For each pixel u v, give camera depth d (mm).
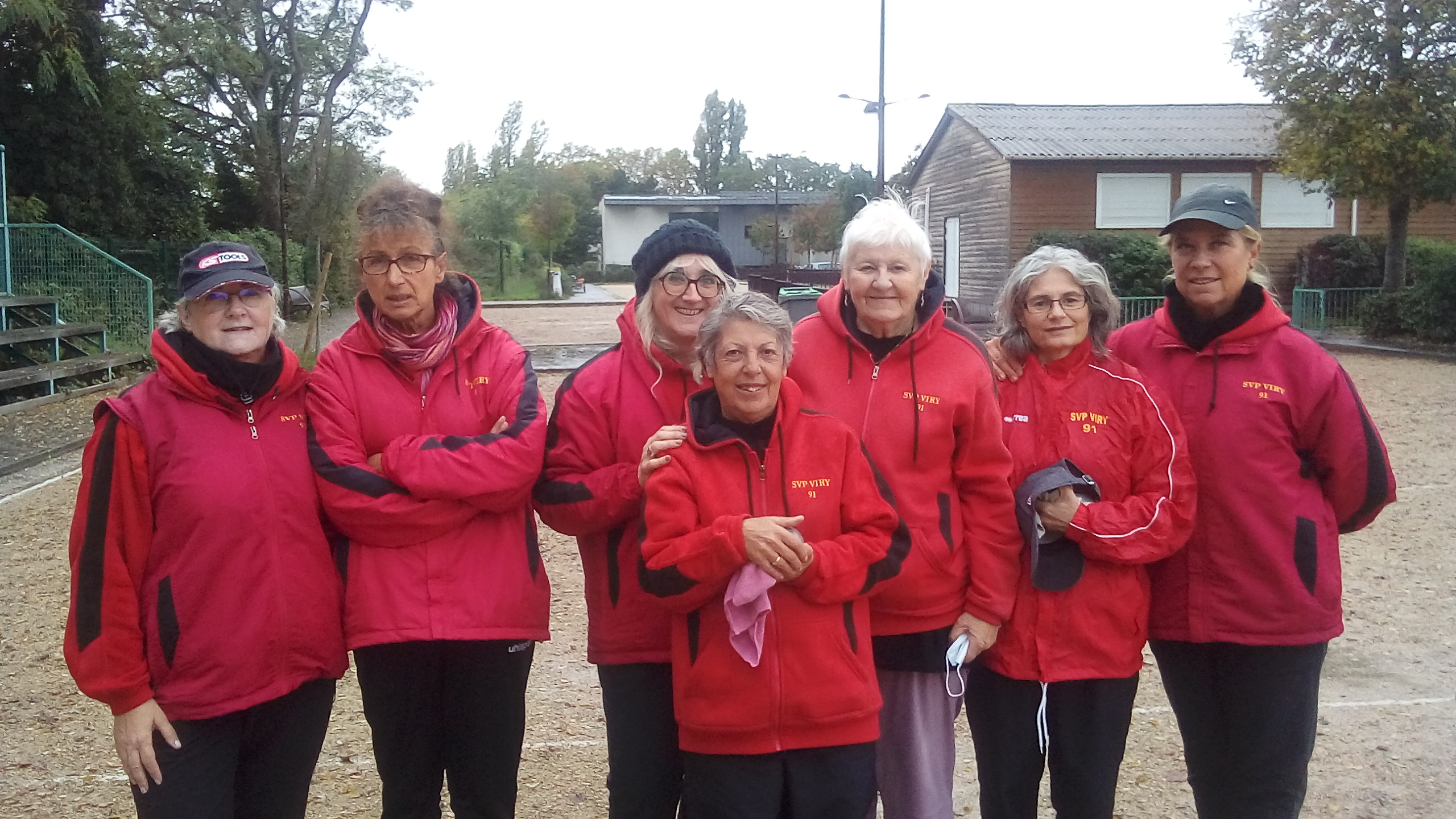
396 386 3061
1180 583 3213
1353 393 3109
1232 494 3111
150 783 2711
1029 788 3221
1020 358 3277
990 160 28609
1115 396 3182
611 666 3115
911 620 3098
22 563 7266
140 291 17375
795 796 2863
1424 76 19859
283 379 2859
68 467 10258
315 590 2873
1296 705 3111
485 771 3123
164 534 2705
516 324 29984
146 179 24969
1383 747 4457
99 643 2613
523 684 3172
